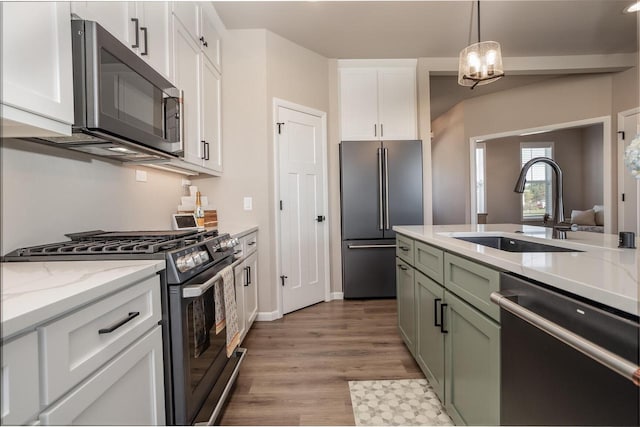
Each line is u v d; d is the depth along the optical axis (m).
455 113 5.90
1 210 1.17
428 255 1.76
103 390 0.83
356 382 1.92
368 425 1.56
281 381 1.94
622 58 3.77
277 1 2.57
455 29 3.08
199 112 2.34
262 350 2.35
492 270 1.09
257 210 2.97
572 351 0.73
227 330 1.55
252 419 1.60
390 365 2.11
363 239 3.53
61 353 0.70
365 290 3.55
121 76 1.30
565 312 0.76
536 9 2.78
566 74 4.06
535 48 3.57
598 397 0.66
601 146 6.80
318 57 3.51
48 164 1.37
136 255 1.16
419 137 3.71
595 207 5.95
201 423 1.25
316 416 1.62
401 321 2.36
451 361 1.46
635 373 0.53
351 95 3.68
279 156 3.11
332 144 3.66
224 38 2.96
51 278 0.87
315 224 3.47
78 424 0.75
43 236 1.33
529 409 0.89
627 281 0.72
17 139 1.23
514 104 4.95
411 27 3.02
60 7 1.04
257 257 2.91
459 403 1.39
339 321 2.92
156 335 1.09
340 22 2.90
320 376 1.99
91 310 0.79
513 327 0.97
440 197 6.79
